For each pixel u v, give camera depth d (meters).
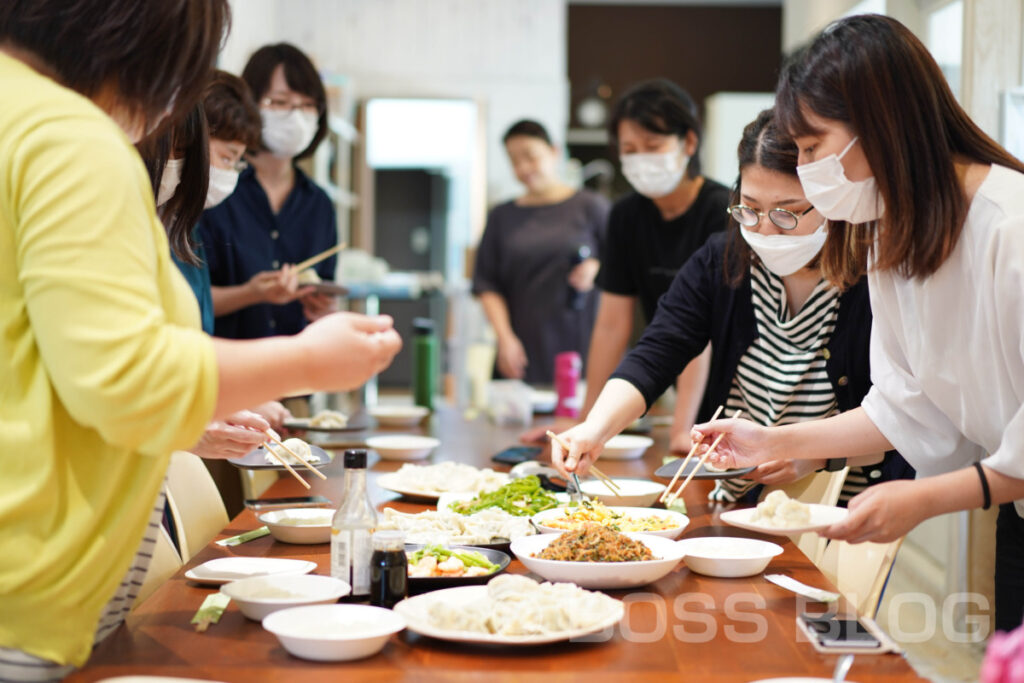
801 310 2.01
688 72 7.78
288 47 3.03
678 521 1.73
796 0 4.44
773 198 1.79
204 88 1.17
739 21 7.78
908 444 1.67
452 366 6.39
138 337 0.97
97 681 1.07
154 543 1.33
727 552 1.57
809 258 1.84
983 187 1.40
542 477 2.18
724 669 1.12
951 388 1.55
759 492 2.11
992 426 1.53
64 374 0.97
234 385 1.03
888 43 1.38
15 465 1.08
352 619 1.20
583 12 7.78
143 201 1.09
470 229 7.04
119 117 1.14
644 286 3.12
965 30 2.93
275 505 1.94
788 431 1.73
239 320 3.12
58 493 1.09
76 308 0.97
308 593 1.30
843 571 1.74
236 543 1.70
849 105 1.38
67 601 1.11
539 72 7.10
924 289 1.48
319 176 5.75
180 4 1.09
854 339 1.97
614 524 1.69
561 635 1.15
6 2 1.10
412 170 7.03
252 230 3.18
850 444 1.72
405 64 7.09
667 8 7.77
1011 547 1.77
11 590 1.09
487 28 7.09
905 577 3.90
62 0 1.08
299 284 2.91
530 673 1.10
